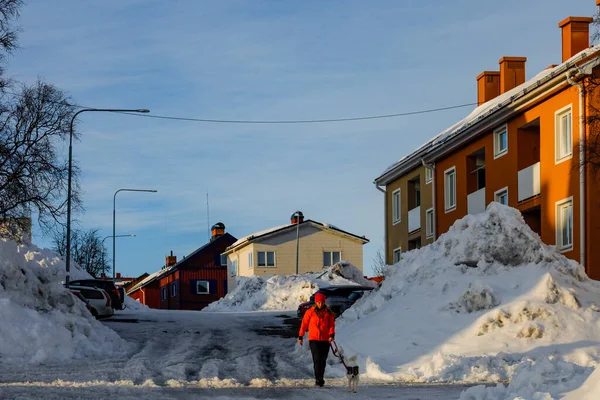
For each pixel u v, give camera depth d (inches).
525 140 1393.9
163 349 965.8
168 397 515.5
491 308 818.2
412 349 776.3
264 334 1187.9
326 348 613.3
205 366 727.7
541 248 908.0
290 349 933.8
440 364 677.9
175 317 1633.9
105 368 730.2
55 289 999.6
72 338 883.4
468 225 960.3
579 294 824.3
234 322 1470.2
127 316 1659.7
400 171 1958.7
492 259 914.7
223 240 3636.8
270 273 3117.6
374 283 2401.6
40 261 1592.0
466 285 871.7
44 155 1184.8
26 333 831.7
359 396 536.4
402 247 1991.9
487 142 1512.1
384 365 722.2
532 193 1339.8
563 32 1499.8
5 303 855.7
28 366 749.3
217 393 546.3
